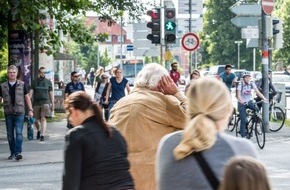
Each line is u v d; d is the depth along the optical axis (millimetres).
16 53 29250
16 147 18984
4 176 16484
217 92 4891
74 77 25438
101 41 28531
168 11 28375
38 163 18609
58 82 40219
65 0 27281
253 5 27500
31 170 17469
